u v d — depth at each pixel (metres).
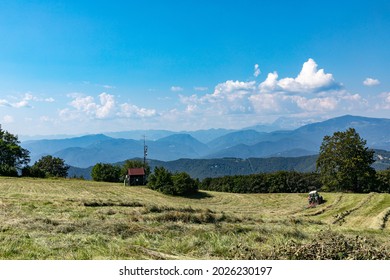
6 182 61.97
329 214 43.88
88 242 11.16
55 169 107.56
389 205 44.56
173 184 66.31
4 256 9.32
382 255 8.72
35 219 15.95
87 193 55.88
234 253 10.09
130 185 73.94
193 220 19.78
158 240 12.43
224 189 82.00
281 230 15.48
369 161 61.16
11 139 90.25
